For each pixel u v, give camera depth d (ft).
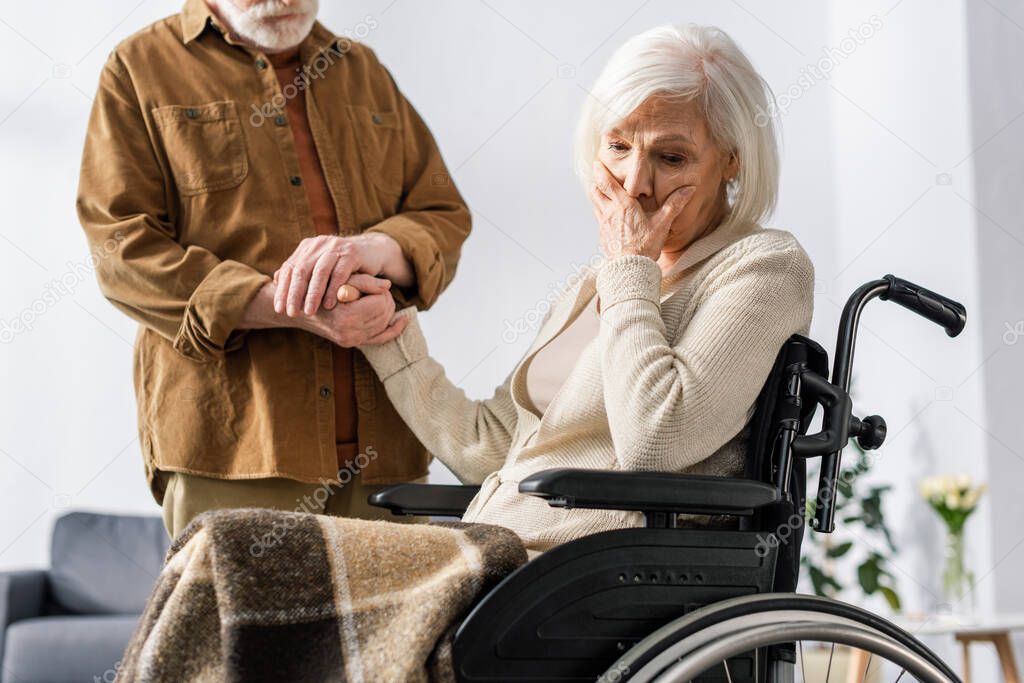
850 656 8.42
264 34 5.16
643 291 4.11
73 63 13.30
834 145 13.58
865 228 13.04
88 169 5.09
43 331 13.19
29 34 13.26
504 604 3.32
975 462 11.32
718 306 4.06
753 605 3.57
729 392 3.88
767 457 3.98
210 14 5.23
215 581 3.17
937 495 10.91
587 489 3.40
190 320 4.86
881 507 12.41
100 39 13.34
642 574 3.53
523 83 11.98
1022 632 10.84
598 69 12.00
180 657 3.18
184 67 5.20
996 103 11.41
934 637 11.58
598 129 4.68
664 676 3.25
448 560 3.44
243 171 5.15
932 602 11.80
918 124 12.25
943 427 11.78
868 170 12.98
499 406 5.16
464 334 11.75
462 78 12.03
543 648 3.36
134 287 4.98
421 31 12.13
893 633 3.79
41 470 13.15
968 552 11.32
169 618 3.18
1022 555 11.07
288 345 5.10
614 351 4.02
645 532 3.54
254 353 5.05
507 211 11.85
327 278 4.84
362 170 5.47
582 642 3.42
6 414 13.05
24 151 13.21
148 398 5.18
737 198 4.48
